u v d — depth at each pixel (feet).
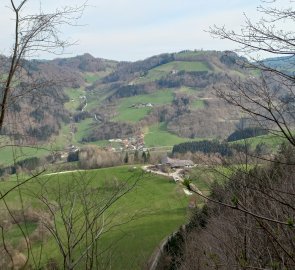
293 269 10.11
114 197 13.38
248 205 13.84
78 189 13.21
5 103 11.46
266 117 8.93
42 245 12.37
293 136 8.95
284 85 9.27
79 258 12.16
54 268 12.10
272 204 12.44
